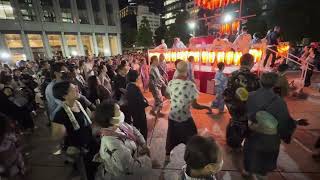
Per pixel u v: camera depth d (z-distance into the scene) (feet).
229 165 12.09
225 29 39.81
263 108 8.77
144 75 31.89
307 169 11.54
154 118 20.25
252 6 109.29
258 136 8.91
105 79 21.24
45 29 118.73
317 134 15.28
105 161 6.34
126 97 12.56
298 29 96.48
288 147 13.76
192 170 4.65
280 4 103.71
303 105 21.30
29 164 13.34
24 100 18.28
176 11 340.18
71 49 134.31
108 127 6.41
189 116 11.01
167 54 32.96
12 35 106.22
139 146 7.36
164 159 13.04
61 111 8.55
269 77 8.66
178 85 10.60
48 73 19.72
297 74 33.65
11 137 9.09
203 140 4.59
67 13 129.39
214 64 26.86
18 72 26.32
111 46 161.48
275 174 11.20
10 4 103.55
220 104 19.98
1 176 8.38
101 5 148.05
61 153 14.38
